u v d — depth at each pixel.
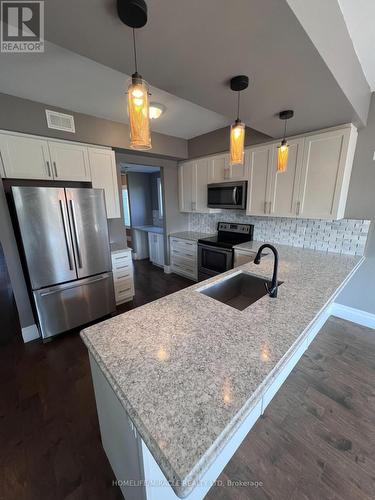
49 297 2.34
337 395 1.72
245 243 3.20
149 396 0.74
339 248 2.52
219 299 1.80
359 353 2.16
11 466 1.29
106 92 2.01
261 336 1.04
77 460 1.32
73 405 1.67
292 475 1.23
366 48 1.48
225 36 0.94
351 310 2.64
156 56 1.09
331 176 2.19
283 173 2.53
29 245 2.15
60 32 0.92
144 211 5.64
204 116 2.62
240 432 1.35
